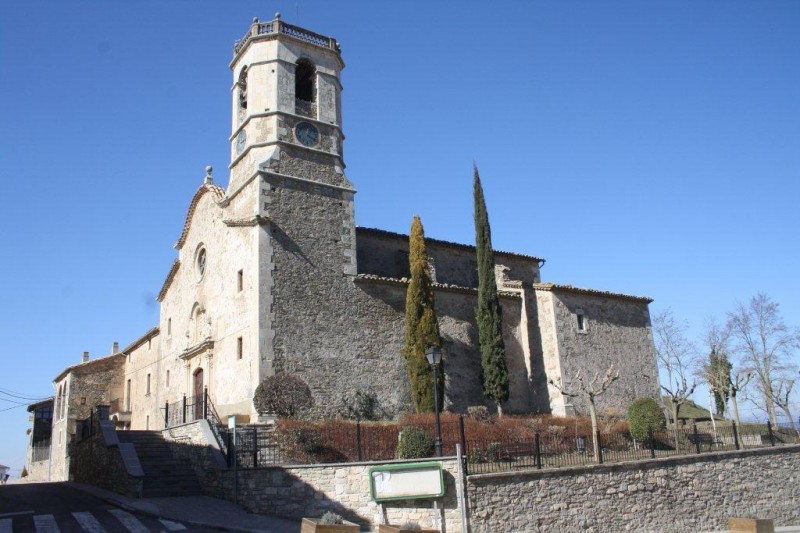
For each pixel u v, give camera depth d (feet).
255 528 51.65
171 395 112.57
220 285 97.40
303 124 98.07
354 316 94.22
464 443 61.16
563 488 63.41
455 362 101.91
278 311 87.56
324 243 94.79
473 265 120.37
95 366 142.10
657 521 68.80
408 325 95.20
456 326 104.32
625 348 118.42
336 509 57.72
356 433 68.39
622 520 66.28
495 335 101.65
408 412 93.20
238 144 99.76
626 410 113.39
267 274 88.12
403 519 57.57
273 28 99.60
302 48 101.60
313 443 65.77
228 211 98.53
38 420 165.99
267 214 90.63
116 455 70.95
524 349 111.86
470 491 58.39
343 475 58.65
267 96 97.04
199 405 92.99
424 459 59.72
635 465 69.26
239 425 74.18
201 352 99.09
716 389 128.77
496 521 58.80
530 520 60.54
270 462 63.52
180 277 115.96
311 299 90.99
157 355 125.08
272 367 84.89
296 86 104.99
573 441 73.77
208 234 104.63
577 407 106.93
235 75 104.47
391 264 110.52
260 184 91.40
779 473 82.48
